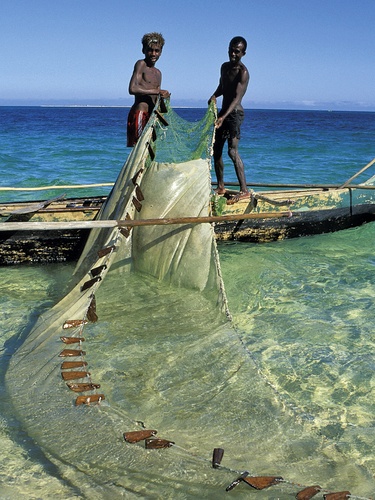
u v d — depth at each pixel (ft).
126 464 10.80
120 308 17.99
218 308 17.80
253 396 13.50
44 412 12.52
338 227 28.53
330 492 9.78
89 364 14.88
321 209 27.61
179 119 25.95
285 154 69.31
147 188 20.13
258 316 18.61
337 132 130.41
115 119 229.86
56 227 16.94
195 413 12.86
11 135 103.09
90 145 77.82
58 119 222.89
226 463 11.08
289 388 14.48
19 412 12.59
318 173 51.03
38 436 11.75
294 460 11.34
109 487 10.30
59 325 16.58
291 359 15.87
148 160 21.11
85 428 11.92
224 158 61.82
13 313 18.49
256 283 21.50
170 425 12.41
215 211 23.45
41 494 10.21
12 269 23.22
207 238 19.07
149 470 10.61
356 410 13.62
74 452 11.23
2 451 11.35
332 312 18.94
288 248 26.16
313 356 16.03
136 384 13.98
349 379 14.92
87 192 38.55
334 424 13.05
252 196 25.58
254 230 26.37
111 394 13.56
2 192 37.63
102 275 17.74
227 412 12.87
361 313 18.86
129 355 15.31
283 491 9.96
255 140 94.89
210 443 11.78
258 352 16.25
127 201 19.79
